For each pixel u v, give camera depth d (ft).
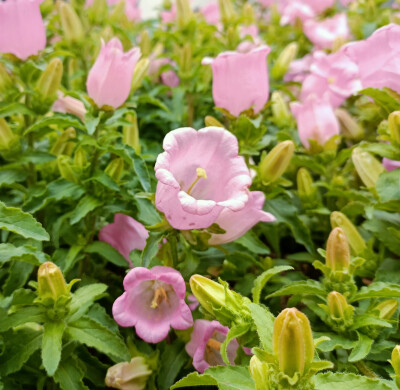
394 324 1.36
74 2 2.66
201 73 2.17
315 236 1.83
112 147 1.49
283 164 1.58
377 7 2.96
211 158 1.31
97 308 1.35
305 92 2.10
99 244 1.53
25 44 1.67
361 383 1.03
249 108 1.67
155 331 1.29
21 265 1.48
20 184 1.76
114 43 1.54
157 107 2.22
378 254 1.57
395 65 1.45
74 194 1.53
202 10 2.76
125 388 1.38
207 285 1.22
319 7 2.83
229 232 1.38
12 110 1.63
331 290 1.34
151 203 1.52
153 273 1.27
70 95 1.63
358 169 1.63
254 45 2.50
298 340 0.96
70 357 1.31
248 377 1.08
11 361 1.26
